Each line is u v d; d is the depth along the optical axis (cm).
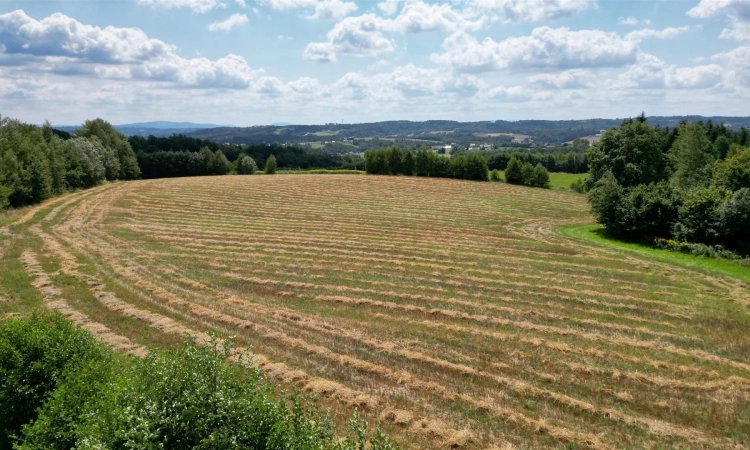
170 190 6506
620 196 4038
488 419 1194
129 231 3750
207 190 6600
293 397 845
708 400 1341
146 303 2053
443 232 4169
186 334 914
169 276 2528
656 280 2717
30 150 5125
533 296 2348
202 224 4228
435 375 1441
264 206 5403
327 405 1243
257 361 1484
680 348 1733
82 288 2203
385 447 755
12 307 1906
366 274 2686
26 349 1013
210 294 2248
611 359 1605
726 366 1587
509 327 1905
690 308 2209
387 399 1279
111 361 1082
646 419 1218
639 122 5269
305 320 1914
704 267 3059
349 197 6306
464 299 2266
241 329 1795
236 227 4131
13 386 978
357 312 2047
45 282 2233
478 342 1722
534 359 1580
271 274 2638
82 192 6069
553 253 3412
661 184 4000
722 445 1120
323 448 712
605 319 2038
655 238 3797
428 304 2183
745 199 3312
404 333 1795
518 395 1330
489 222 4797
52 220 4053
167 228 3959
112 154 7931
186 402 702
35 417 990
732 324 2005
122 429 662
